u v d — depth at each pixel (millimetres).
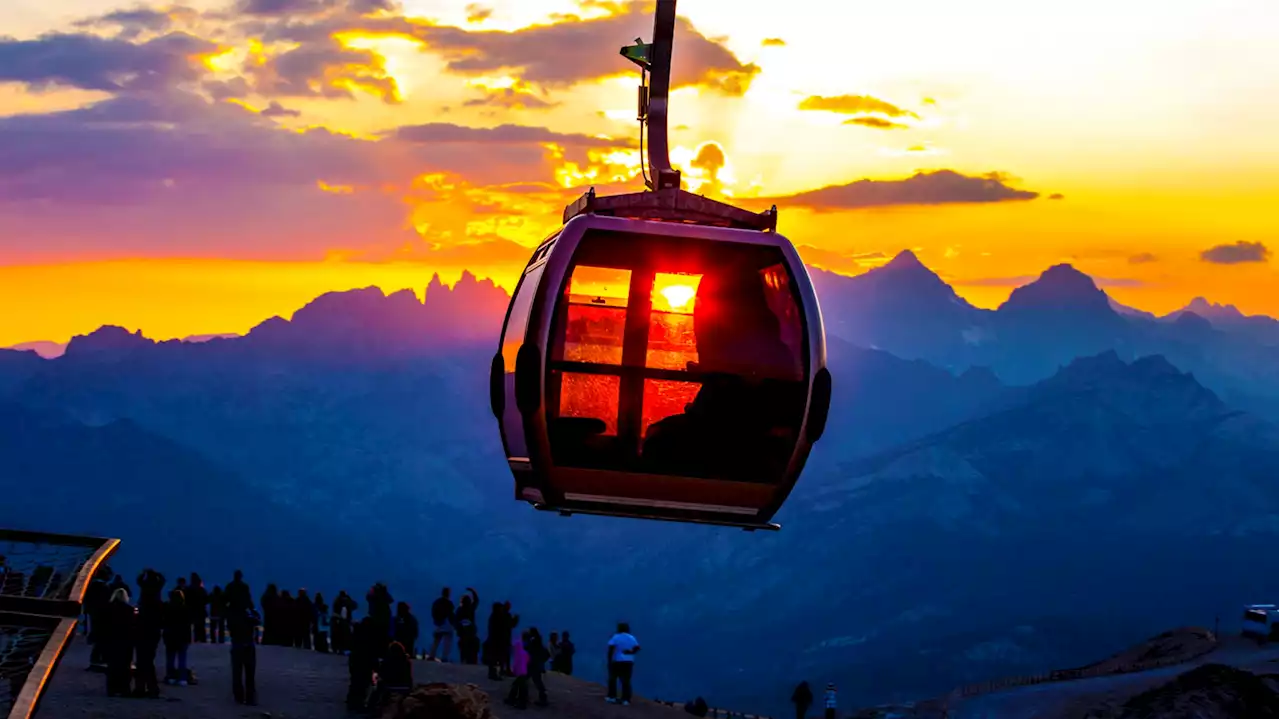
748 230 11719
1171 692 71938
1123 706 73875
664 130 12359
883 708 93062
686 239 11469
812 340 11617
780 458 11734
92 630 31047
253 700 29797
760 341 11688
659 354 11617
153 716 26688
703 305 11664
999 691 91312
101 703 27297
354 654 30234
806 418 11648
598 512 11727
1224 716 68688
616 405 11586
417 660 41750
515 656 37031
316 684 33219
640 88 12438
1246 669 72500
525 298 12180
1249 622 96500
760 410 11617
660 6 12273
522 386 11406
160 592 29359
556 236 11688
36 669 8234
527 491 12531
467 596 43312
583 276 11500
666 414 11641
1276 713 68625
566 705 38031
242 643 29797
